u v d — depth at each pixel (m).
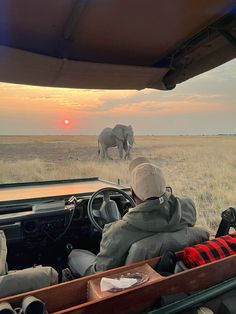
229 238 1.68
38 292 1.20
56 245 2.82
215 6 1.94
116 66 2.53
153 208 1.61
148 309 1.25
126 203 3.11
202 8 1.97
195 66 2.73
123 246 1.60
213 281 1.44
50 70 2.48
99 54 2.67
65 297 1.25
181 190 5.86
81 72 2.56
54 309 1.23
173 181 6.25
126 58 2.79
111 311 1.16
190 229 1.77
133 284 1.24
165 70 2.76
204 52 2.60
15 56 2.19
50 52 2.46
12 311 1.04
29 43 2.37
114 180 6.77
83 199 2.89
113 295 1.16
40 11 1.94
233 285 1.37
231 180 6.11
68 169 7.59
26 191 3.27
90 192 3.19
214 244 1.57
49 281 1.40
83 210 2.89
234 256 1.52
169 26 2.22
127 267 1.40
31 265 2.72
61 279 2.61
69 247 2.76
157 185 1.65
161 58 2.82
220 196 5.53
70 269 2.47
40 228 2.65
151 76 2.83
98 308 1.13
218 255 1.50
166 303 1.24
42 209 2.64
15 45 2.35
